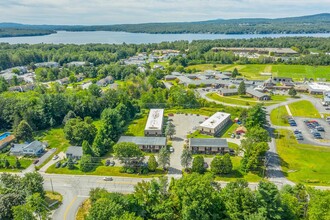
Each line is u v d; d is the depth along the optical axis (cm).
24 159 9306
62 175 8262
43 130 11981
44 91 15762
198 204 5156
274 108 13862
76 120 11106
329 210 5056
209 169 8406
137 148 8400
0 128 12062
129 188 7506
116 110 11781
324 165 8562
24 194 6350
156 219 5475
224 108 13612
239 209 5272
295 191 6081
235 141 10331
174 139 10625
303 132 11031
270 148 9681
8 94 14562
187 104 13988
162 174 8194
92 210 5131
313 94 16412
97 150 9312
